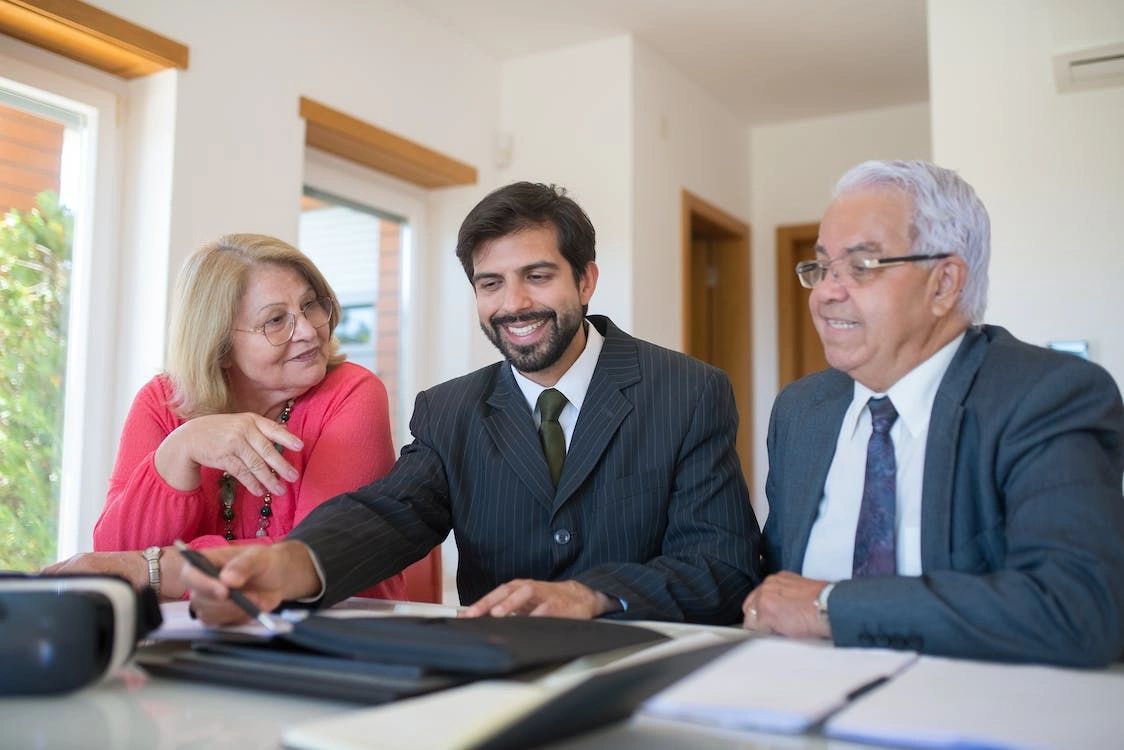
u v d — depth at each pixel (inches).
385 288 148.0
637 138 151.9
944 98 114.7
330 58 125.0
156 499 61.1
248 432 59.4
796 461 51.7
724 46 157.0
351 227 142.3
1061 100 109.7
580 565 57.6
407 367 151.4
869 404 48.9
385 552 52.3
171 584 51.2
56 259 100.4
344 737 22.1
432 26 144.7
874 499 46.3
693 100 172.7
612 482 57.7
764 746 24.6
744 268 193.9
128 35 97.3
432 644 30.1
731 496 57.4
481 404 61.8
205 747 24.8
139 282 103.8
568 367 60.7
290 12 119.0
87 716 28.0
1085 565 36.3
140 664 33.7
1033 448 40.9
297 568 45.2
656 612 48.5
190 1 105.3
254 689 31.0
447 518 60.1
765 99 181.9
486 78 157.8
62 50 98.3
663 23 148.3
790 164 195.3
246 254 67.1
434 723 23.2
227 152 109.7
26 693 29.8
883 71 167.3
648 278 154.1
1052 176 109.3
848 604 37.7
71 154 102.1
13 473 95.4
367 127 130.1
